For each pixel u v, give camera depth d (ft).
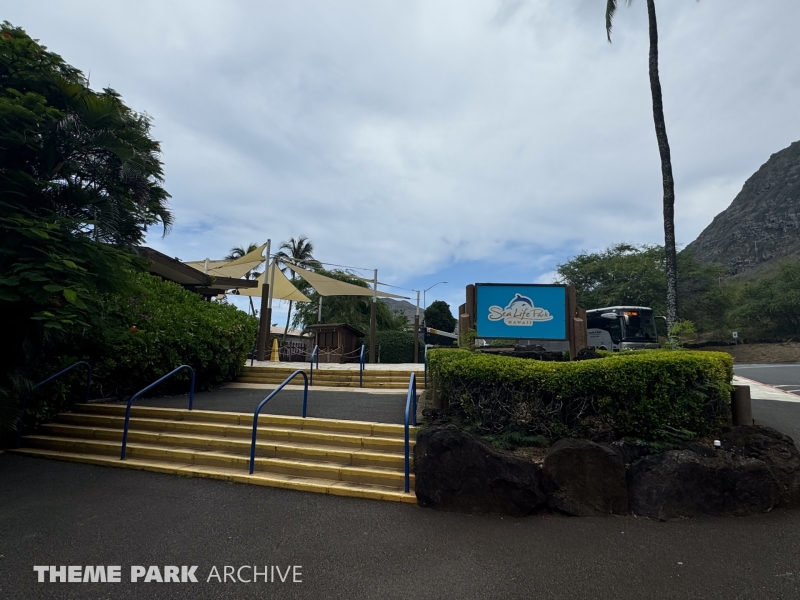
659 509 15.66
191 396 27.68
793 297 125.80
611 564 12.75
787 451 17.52
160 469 21.04
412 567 12.65
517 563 12.84
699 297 126.41
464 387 20.11
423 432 17.97
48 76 24.23
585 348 28.30
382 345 92.32
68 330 25.04
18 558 13.12
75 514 16.29
